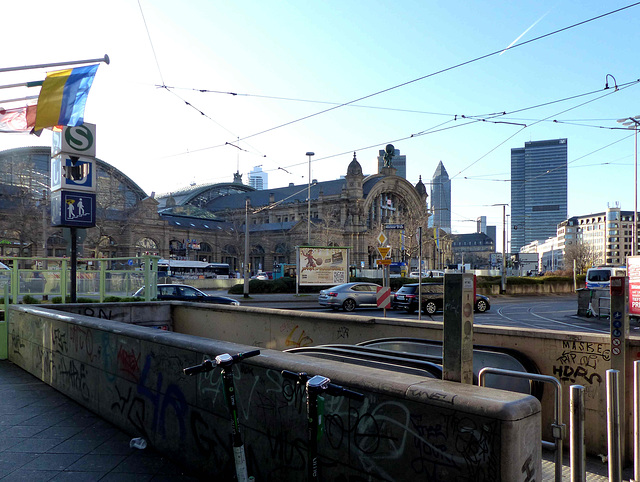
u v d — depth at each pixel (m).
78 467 4.84
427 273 65.94
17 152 67.56
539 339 5.96
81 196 13.39
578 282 54.12
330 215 99.25
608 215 158.12
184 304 11.49
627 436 5.20
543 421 5.83
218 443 4.36
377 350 5.32
